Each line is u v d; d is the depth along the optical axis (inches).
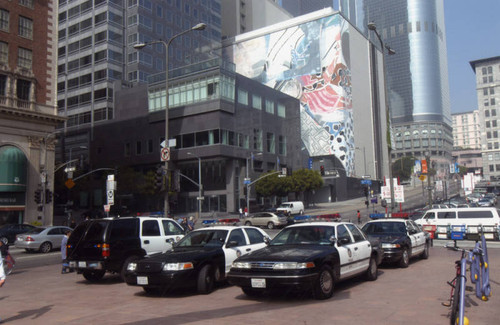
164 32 3238.2
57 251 953.5
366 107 4288.9
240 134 2635.3
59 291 422.6
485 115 5014.8
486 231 933.2
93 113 3048.7
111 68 3016.7
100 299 371.2
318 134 3742.6
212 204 2613.2
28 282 494.3
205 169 2664.9
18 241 909.2
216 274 392.2
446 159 7135.8
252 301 336.2
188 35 3427.7
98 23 3080.7
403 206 2554.1
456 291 244.7
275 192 2559.1
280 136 3016.7
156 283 362.0
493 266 501.7
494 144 4926.2
